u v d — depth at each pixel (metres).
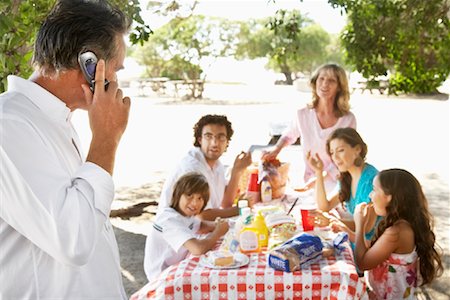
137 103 18.88
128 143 10.15
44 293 1.19
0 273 1.16
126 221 5.32
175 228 2.49
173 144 9.96
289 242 2.19
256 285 2.06
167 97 21.61
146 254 2.76
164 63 23.64
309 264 2.14
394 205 2.50
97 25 1.21
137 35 3.89
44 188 1.09
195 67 21.20
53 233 1.08
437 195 6.07
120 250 4.47
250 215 2.48
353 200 3.07
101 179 1.15
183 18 5.71
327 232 2.62
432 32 5.90
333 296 2.04
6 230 1.16
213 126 3.07
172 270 2.16
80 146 1.35
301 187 3.59
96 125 1.19
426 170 7.48
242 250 2.35
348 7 5.75
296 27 6.05
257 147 5.57
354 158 3.02
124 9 3.74
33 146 1.11
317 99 3.70
